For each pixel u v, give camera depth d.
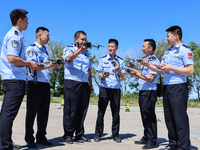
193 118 9.02
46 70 3.62
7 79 2.90
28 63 2.98
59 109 11.43
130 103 23.09
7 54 2.85
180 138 3.15
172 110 3.24
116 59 4.37
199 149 3.63
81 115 4.02
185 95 3.22
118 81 4.25
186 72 3.13
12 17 3.04
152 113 3.77
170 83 3.27
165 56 3.49
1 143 2.79
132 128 5.67
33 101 3.42
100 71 4.23
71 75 3.88
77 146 3.53
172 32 3.36
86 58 4.06
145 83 3.89
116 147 3.56
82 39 3.92
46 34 3.68
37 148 3.32
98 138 4.02
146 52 4.04
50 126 5.58
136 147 3.66
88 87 4.08
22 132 4.58
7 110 2.85
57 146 3.49
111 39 4.37
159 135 4.84
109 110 11.76
